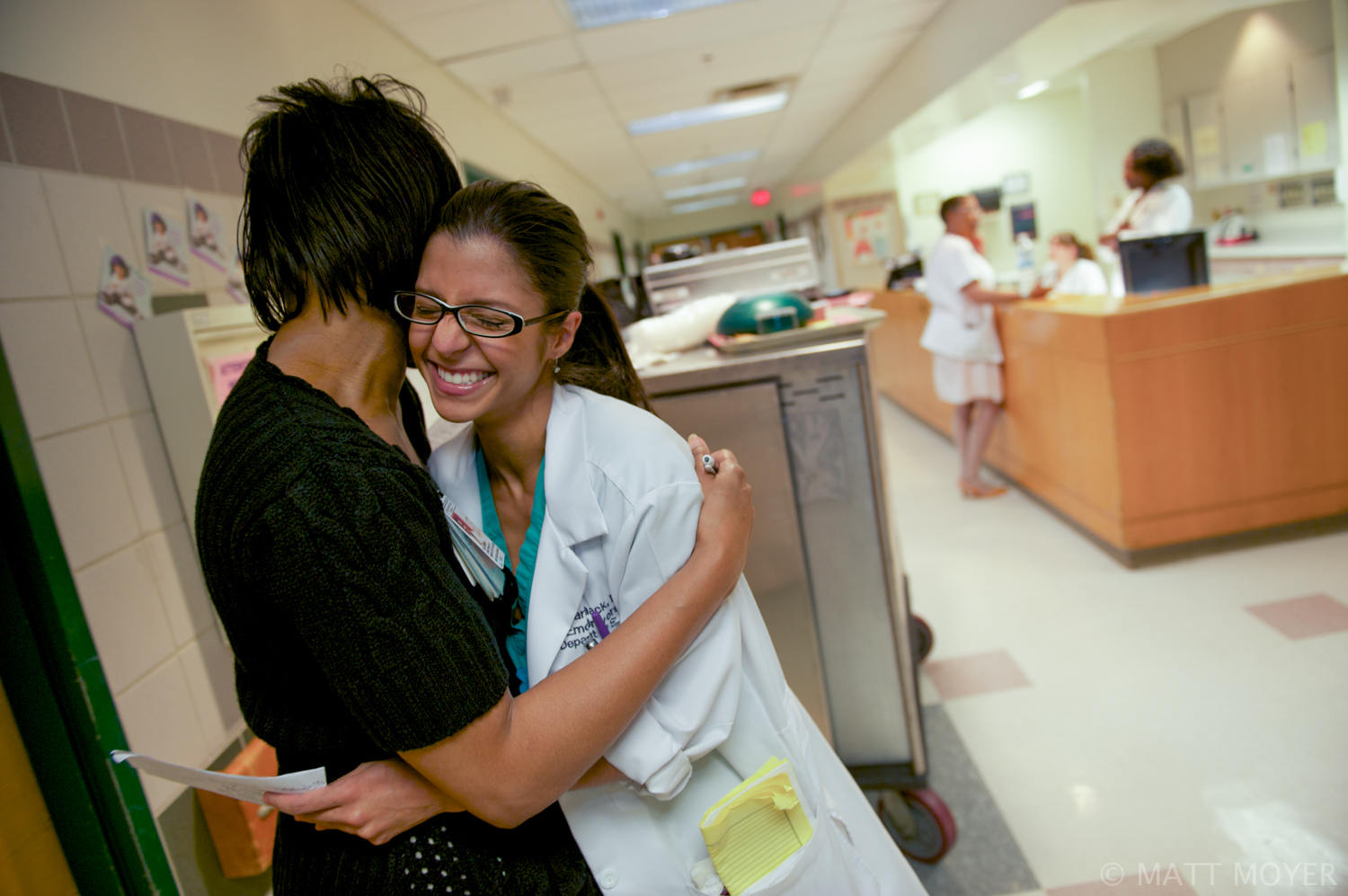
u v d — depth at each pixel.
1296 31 5.21
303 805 0.66
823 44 5.15
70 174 1.45
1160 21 4.30
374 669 0.60
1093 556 3.12
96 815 1.35
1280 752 1.85
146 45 1.74
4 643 1.30
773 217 16.42
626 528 0.76
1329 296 2.80
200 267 1.81
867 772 1.71
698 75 5.37
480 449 0.90
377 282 0.71
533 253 0.69
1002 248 9.41
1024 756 2.01
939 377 4.02
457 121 4.40
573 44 4.22
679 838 0.83
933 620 2.82
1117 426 2.89
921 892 0.96
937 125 6.62
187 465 1.59
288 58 2.46
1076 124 9.10
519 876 0.76
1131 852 1.65
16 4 1.39
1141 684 2.21
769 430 1.56
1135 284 3.19
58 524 1.32
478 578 0.83
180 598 1.60
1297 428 2.88
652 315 2.38
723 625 0.80
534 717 0.65
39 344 1.33
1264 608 2.48
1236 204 6.34
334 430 0.63
